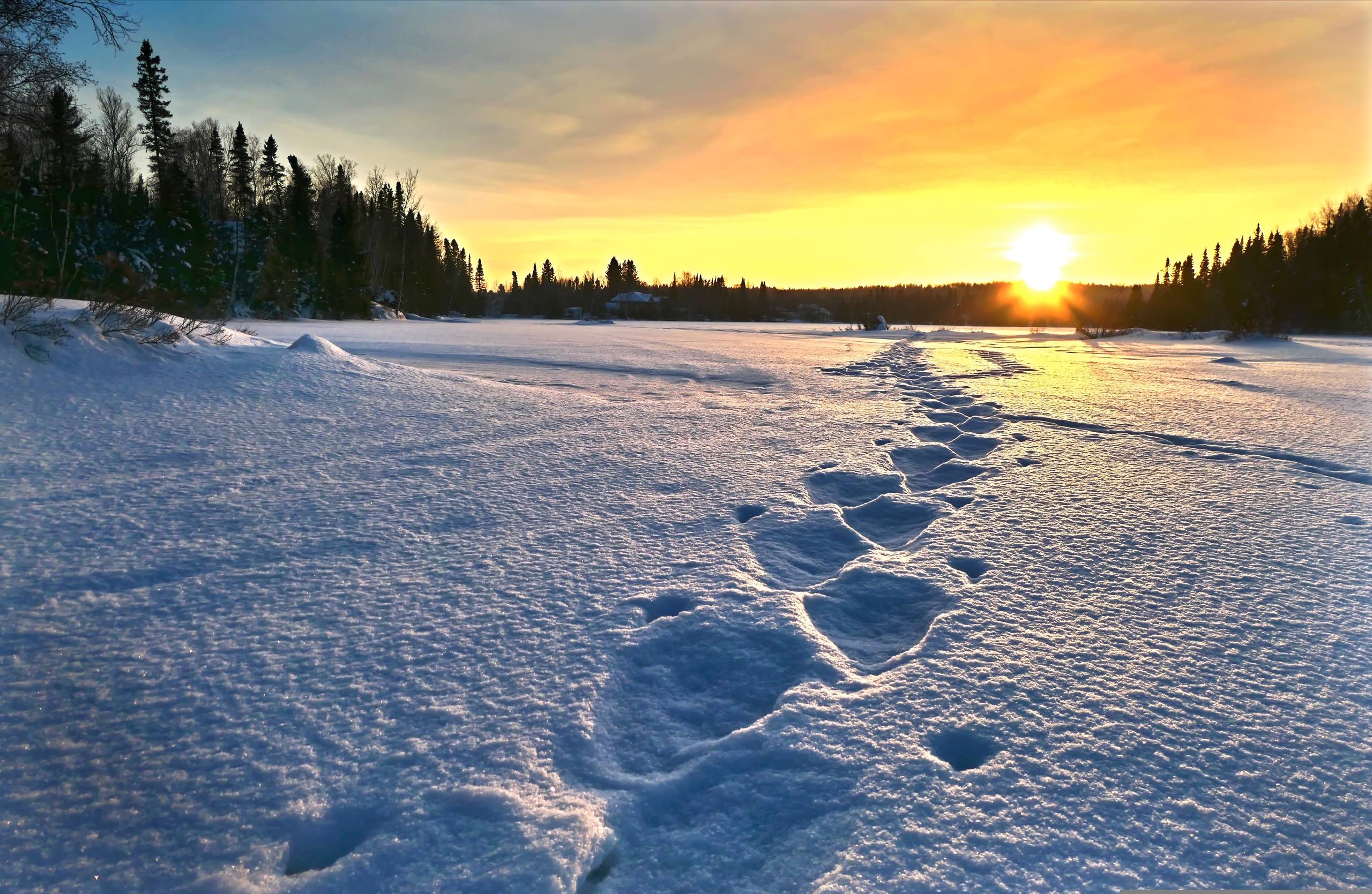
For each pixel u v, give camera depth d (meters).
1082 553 3.48
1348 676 2.35
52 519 3.51
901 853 1.60
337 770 1.87
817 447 5.96
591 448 5.64
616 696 2.25
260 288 44.12
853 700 2.19
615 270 107.81
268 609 2.73
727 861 1.62
